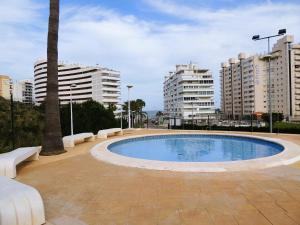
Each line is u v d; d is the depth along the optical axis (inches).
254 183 262.7
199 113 3826.3
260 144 686.5
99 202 217.2
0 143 729.0
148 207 203.8
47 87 476.1
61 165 375.6
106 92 4261.8
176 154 591.5
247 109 4074.8
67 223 175.9
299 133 829.2
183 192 238.7
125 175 307.3
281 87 3627.0
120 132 856.3
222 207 200.1
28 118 914.1
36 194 175.0
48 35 473.1
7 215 150.3
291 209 193.2
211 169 322.3
